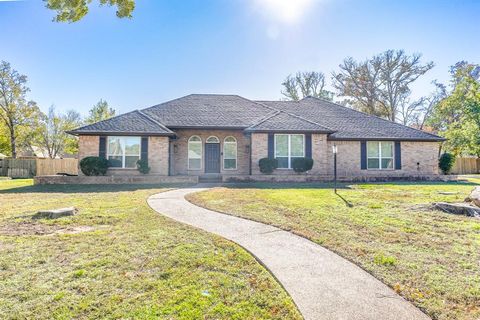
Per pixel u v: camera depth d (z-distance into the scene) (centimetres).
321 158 1817
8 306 322
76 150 4053
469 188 1319
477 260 444
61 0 576
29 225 668
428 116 3697
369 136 1920
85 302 330
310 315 299
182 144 1942
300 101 2419
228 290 357
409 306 316
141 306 322
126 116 1852
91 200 1009
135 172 1727
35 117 3322
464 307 316
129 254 475
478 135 2242
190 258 456
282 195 1091
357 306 316
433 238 556
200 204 918
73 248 504
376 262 438
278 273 402
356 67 3688
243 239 554
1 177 2361
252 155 1786
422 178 1783
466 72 3259
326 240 544
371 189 1288
